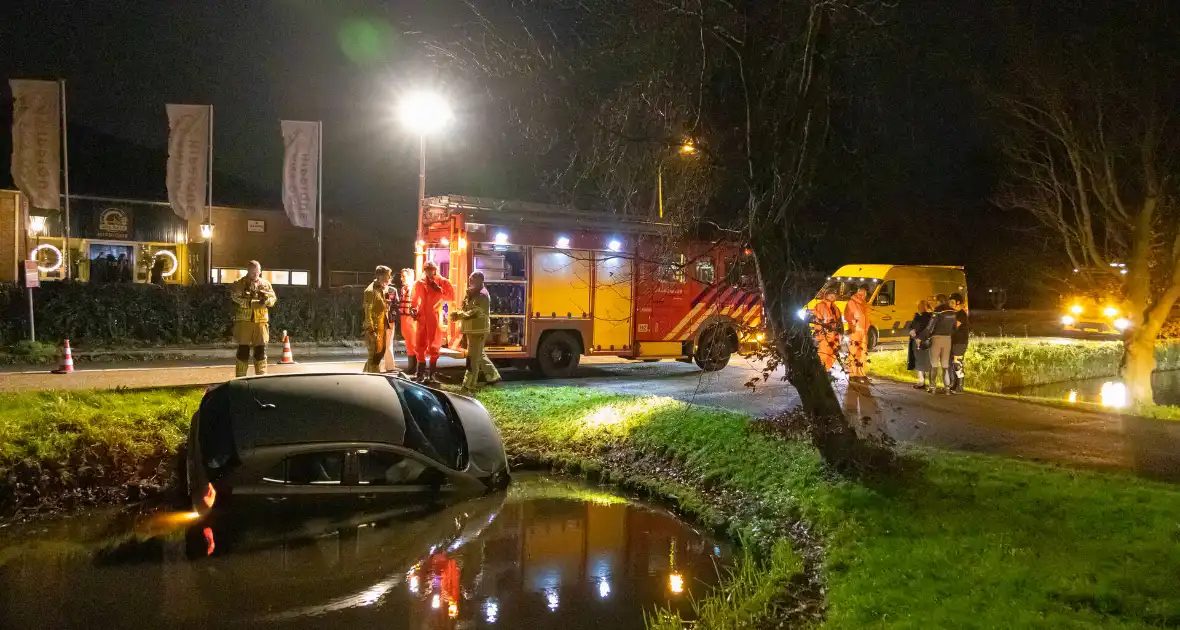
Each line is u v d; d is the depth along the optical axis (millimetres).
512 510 8148
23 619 5352
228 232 32531
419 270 15117
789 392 13148
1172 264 15367
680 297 15719
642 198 9172
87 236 30391
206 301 20703
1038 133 16781
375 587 6016
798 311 8094
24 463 8078
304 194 25766
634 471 9391
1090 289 23766
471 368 12414
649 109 8547
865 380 13172
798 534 7074
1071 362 21500
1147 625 4746
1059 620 4801
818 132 7797
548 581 6242
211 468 7105
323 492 7246
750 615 5527
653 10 8109
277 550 6754
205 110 25375
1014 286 42812
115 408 9547
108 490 8281
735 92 8391
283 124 25562
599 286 15078
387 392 8242
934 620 4910
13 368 15609
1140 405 14180
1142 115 14656
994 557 5801
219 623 5352
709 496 8445
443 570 6402
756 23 7789
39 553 6648
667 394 12773
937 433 9844
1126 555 5715
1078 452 8914
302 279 34062
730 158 8305
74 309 19062
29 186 23109
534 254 14547
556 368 14969
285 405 7711
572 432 10586
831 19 7477
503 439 10430
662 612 5688
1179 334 23516
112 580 6051
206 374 13781
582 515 8047
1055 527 6352
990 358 18984
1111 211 15984
